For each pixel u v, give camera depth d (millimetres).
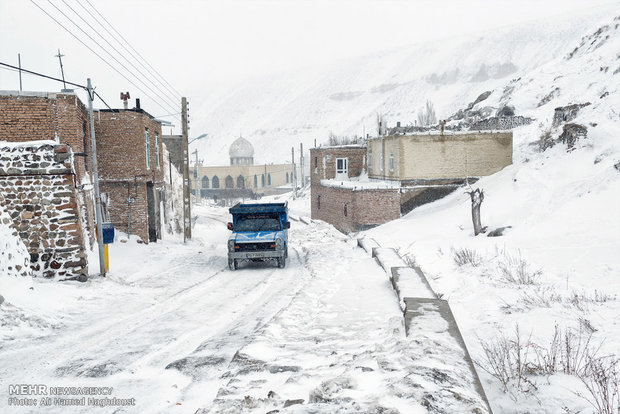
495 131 36000
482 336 8398
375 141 42312
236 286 13945
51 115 17188
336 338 7469
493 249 18641
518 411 5250
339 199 40125
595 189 21484
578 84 58344
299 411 3770
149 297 12234
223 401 4555
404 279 10977
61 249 13148
